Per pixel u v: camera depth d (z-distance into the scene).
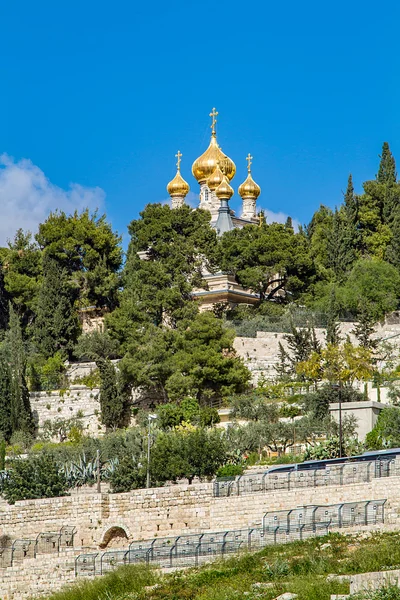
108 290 155.75
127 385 134.50
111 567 84.31
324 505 86.31
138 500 95.31
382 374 133.12
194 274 156.75
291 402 125.06
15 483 100.56
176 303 150.25
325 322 148.50
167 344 136.50
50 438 130.88
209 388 133.00
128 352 135.50
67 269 160.50
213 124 199.12
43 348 146.62
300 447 113.50
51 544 95.00
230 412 125.88
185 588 74.50
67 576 85.44
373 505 82.88
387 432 109.44
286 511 86.50
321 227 185.62
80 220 163.12
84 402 134.62
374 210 184.25
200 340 135.75
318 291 160.25
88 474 106.50
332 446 105.62
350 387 122.75
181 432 114.31
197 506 93.88
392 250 175.38
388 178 191.75
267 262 159.62
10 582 85.69
